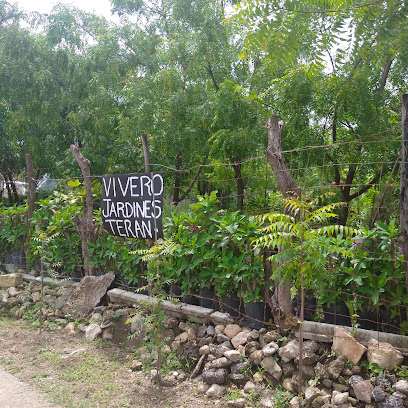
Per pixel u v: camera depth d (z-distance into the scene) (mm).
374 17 1840
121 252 5797
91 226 6230
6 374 4391
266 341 4016
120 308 5430
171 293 5113
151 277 4484
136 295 5367
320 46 2008
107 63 10727
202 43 8609
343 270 3885
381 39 1857
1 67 10930
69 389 4039
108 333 5129
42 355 4785
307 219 3146
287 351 3715
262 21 1942
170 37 9844
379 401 3109
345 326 3846
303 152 6891
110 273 5859
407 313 3615
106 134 10797
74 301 5879
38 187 10617
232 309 4590
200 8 9203
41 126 11227
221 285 4570
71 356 4738
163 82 8945
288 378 3701
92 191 6805
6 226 7824
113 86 10820
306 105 7035
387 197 4270
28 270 7387
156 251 4363
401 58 2008
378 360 3361
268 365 3773
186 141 8430
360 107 6508
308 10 1867
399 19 1805
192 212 5090
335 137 7152
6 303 6461
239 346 4090
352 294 3783
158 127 8688
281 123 4133
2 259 8281
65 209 6688
